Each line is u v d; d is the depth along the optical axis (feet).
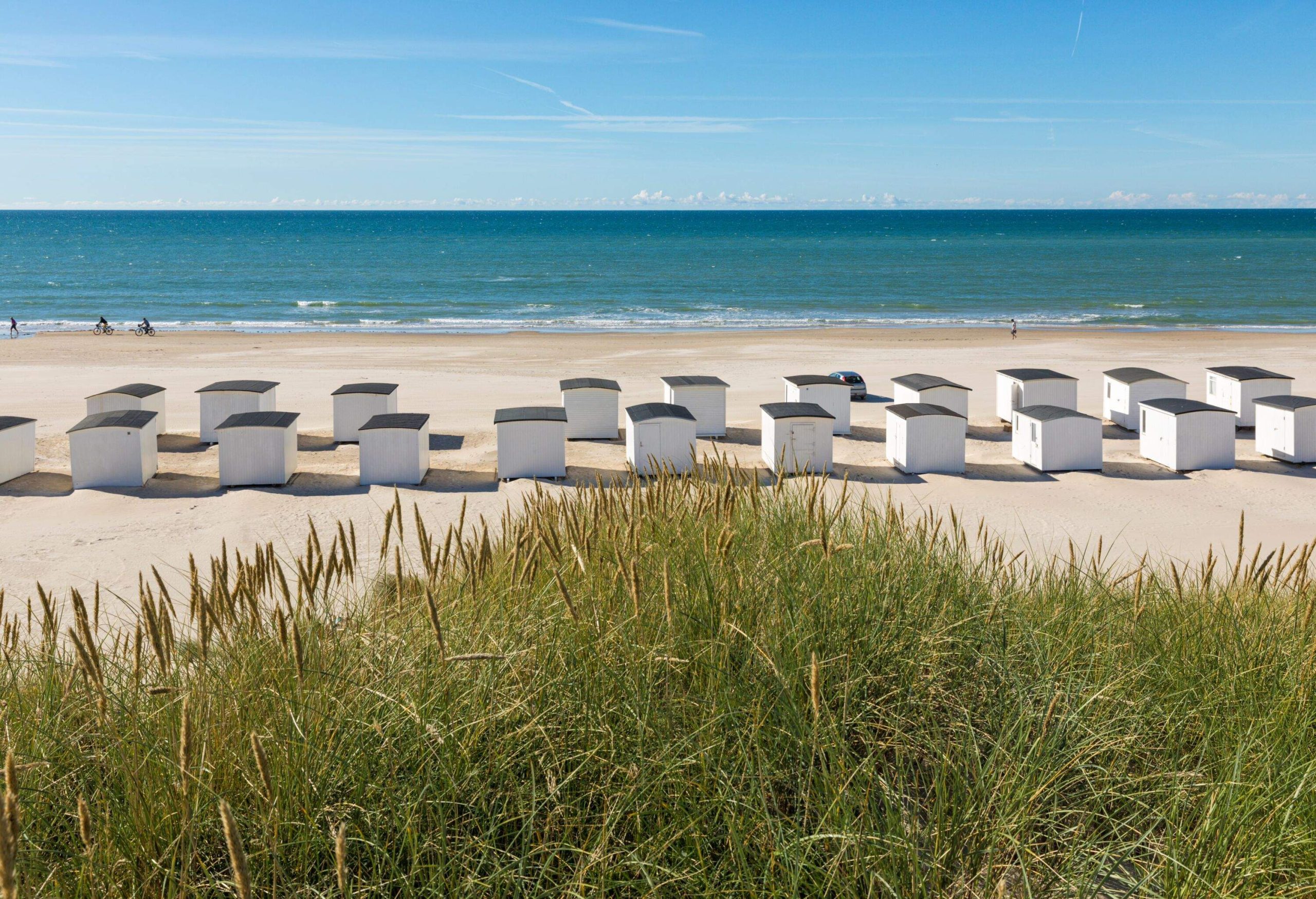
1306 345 198.29
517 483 87.61
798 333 227.61
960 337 217.36
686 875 10.50
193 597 13.67
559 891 10.70
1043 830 12.09
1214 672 15.55
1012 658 15.52
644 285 366.63
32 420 92.53
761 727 12.75
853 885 10.44
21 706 13.47
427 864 10.62
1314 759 12.46
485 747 12.09
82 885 9.79
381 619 15.61
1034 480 91.15
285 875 10.55
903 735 13.20
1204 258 506.89
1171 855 10.93
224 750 11.53
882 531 22.24
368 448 87.86
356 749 11.57
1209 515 78.59
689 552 18.79
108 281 382.01
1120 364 173.17
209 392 106.42
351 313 277.64
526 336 219.61
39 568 61.31
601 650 14.05
